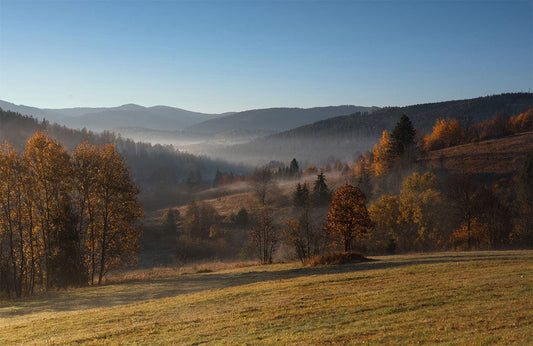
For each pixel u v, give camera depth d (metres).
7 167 35.44
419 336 11.47
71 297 28.86
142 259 88.31
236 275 35.09
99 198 41.62
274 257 72.44
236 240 100.81
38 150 37.78
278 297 20.25
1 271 34.12
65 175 39.38
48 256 37.75
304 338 12.56
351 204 43.84
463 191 62.34
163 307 20.47
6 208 36.41
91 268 42.31
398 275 23.45
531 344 9.43
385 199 66.88
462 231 63.19
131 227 43.31
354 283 22.28
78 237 39.75
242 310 17.77
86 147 41.94
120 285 34.12
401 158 107.06
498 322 11.90
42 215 38.72
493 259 27.25
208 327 15.31
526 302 13.97
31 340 16.03
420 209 64.00
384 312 14.85
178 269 51.22
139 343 13.88
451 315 13.30
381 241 65.88
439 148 135.00
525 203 63.84
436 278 20.91
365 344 11.26
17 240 39.53
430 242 64.62
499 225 63.06
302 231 57.66
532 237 59.34
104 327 17.03
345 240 44.56
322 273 29.20
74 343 14.52
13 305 27.33
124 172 43.06
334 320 14.55
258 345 12.28
